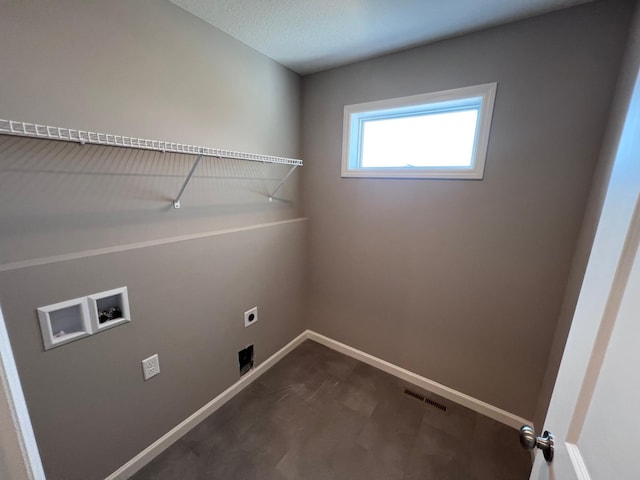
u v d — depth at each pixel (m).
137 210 1.31
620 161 0.56
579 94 1.29
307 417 1.72
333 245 2.26
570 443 0.56
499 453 1.51
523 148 1.45
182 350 1.53
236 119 1.72
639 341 0.41
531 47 1.37
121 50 1.18
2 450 0.39
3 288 0.92
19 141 0.97
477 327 1.74
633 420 0.39
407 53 1.71
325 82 2.06
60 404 1.10
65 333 1.09
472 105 1.64
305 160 2.28
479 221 1.63
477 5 1.28
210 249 1.60
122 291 1.23
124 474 1.34
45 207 1.04
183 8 1.36
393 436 1.60
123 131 1.22
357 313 2.23
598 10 1.21
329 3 1.30
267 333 2.11
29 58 0.95
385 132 1.99
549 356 1.52
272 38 1.62
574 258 1.37
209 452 1.49
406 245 1.91
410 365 2.04
